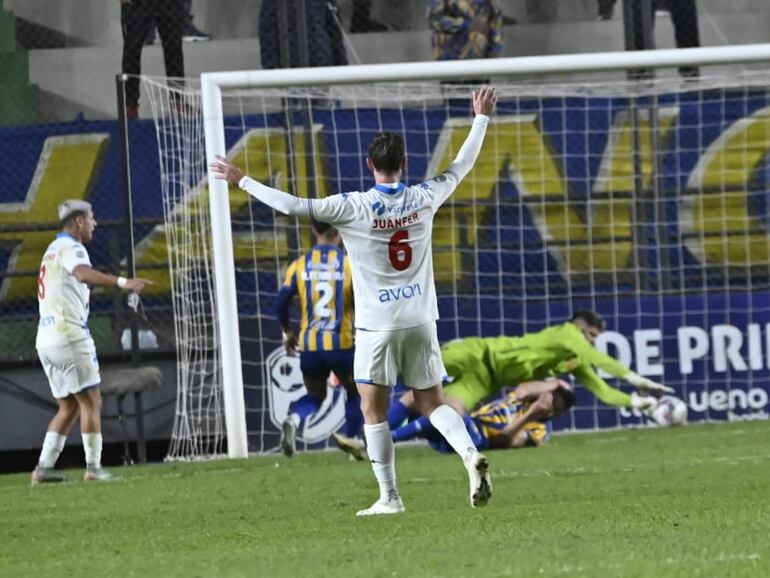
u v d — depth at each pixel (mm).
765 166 49844
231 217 48156
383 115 48719
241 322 47750
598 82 50719
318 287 40562
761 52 44219
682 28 50500
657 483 28844
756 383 49250
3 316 47594
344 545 19203
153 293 48031
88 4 49969
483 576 15430
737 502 23625
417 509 24672
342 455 43438
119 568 18234
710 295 49469
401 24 51344
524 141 49500
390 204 22609
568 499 25922
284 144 48500
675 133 49688
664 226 49500
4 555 21250
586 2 51656
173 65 49219
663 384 49188
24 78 49719
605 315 49344
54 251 37438
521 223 49375
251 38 50469
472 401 42438
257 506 27656
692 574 14938
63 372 37531
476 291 49250
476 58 49562
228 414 44156
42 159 48094
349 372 40844
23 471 48531
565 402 43219
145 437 46812
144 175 48094
